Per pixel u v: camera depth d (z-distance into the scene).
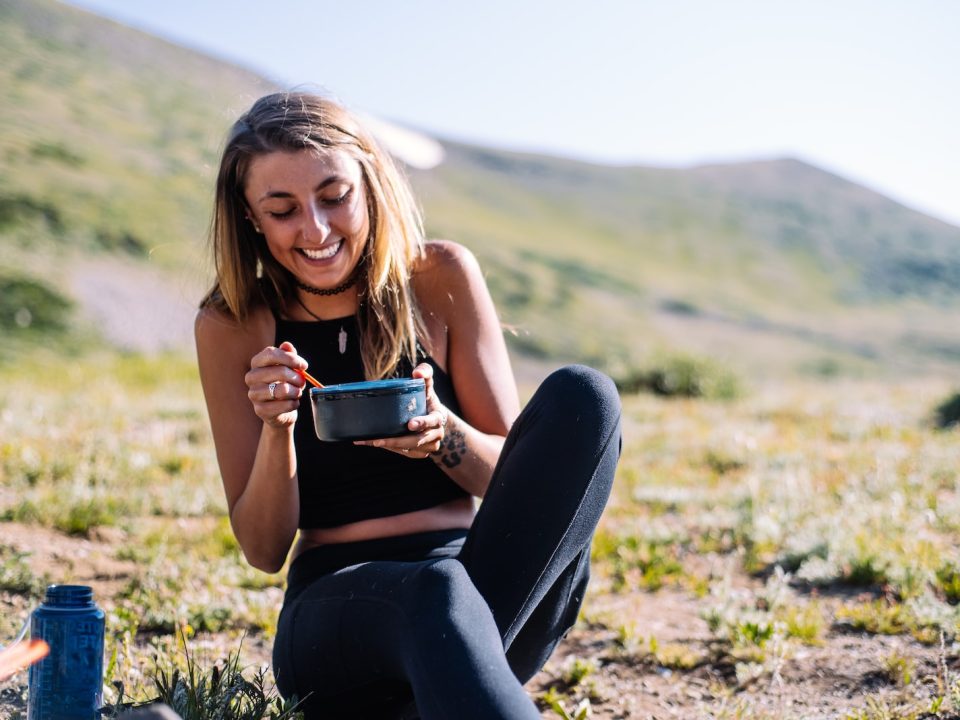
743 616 3.66
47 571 4.13
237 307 2.58
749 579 4.52
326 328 2.59
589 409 2.19
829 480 6.45
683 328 69.19
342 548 2.46
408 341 2.59
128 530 4.97
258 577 4.29
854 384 17.25
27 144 60.06
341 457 2.47
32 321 37.19
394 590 2.03
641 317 69.12
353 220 2.47
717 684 3.30
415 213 2.71
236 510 2.47
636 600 4.23
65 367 16.55
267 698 2.43
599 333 61.53
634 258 89.12
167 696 2.37
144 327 39.28
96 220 50.47
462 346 2.65
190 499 5.56
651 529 5.25
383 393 2.20
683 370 15.79
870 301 89.44
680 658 3.47
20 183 52.56
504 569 2.15
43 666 2.14
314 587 2.29
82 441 6.87
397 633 1.97
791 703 3.10
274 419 2.28
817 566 4.34
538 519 2.15
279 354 2.27
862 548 4.34
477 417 2.65
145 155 66.00
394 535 2.47
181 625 3.69
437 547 2.44
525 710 1.76
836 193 116.62
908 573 4.02
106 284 42.78
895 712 2.86
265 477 2.36
